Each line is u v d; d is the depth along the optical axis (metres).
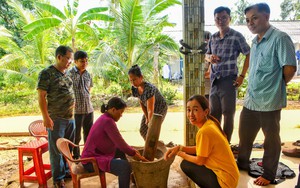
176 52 9.52
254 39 3.11
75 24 9.14
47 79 3.03
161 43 9.38
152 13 9.28
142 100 3.36
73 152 3.85
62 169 3.27
